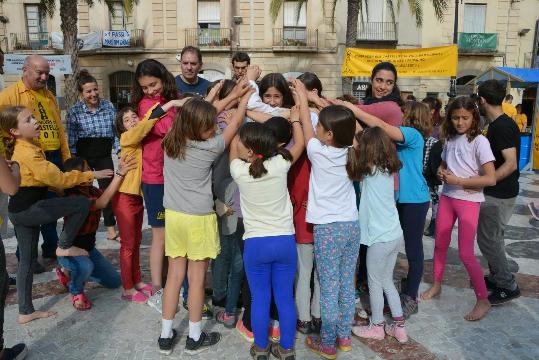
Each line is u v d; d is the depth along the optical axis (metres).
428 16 20.31
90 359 2.84
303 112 2.93
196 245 2.83
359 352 2.95
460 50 20.58
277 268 2.75
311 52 20.02
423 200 3.23
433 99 5.38
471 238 3.36
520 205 7.27
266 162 2.64
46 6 18.06
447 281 4.11
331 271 2.80
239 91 3.06
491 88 3.41
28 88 4.09
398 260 4.63
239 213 3.05
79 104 5.00
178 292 2.92
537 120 10.87
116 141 5.24
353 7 14.43
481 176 3.25
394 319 3.06
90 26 20.23
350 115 2.72
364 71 12.30
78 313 3.44
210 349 2.98
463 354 2.92
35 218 3.16
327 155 2.73
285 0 19.91
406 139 3.11
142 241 5.22
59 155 4.44
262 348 2.77
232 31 20.03
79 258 3.38
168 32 20.11
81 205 3.30
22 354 2.81
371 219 2.99
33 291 3.83
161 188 3.31
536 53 20.86
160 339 2.91
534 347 3.00
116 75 20.84
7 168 2.51
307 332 3.18
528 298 3.76
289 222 2.74
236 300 3.22
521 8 20.77
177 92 3.49
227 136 2.91
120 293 3.82
